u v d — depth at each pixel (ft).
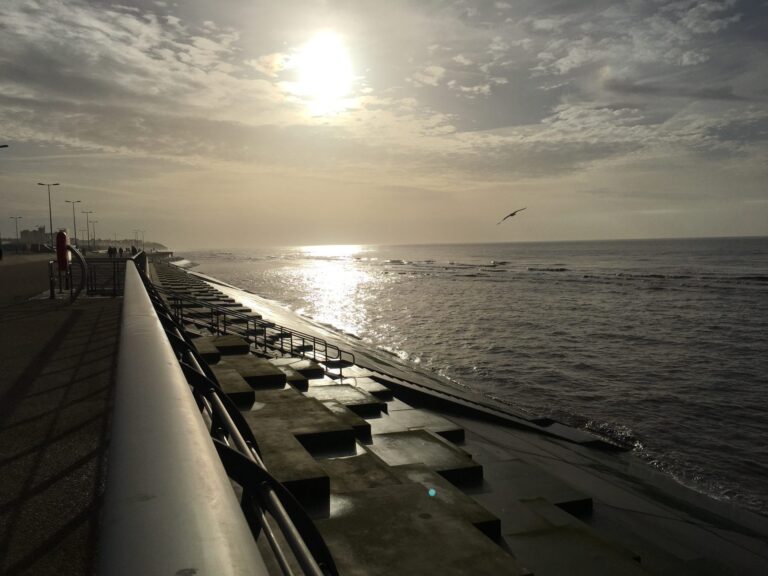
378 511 17.94
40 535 9.81
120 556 2.54
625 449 60.75
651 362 106.83
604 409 77.00
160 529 2.81
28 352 27.17
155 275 150.92
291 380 44.86
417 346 125.90
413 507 18.29
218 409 10.19
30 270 113.19
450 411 60.23
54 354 26.66
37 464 13.16
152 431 4.45
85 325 36.81
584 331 143.74
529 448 50.75
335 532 16.58
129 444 4.17
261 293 267.80
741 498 49.11
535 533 25.21
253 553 2.78
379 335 142.41
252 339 72.90
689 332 141.18
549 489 35.83
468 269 463.01
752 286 262.26
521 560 22.66
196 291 134.41
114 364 24.35
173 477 3.53
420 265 574.56
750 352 115.65
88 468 12.94
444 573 14.70
